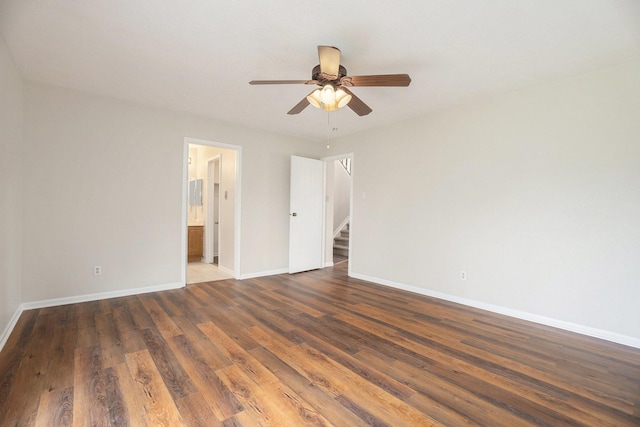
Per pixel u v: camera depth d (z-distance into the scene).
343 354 2.29
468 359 2.24
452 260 3.67
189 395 1.75
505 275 3.22
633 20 1.97
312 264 5.42
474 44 2.29
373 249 4.61
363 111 2.81
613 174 2.60
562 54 2.42
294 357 2.23
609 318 2.61
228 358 2.19
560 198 2.87
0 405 1.62
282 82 2.32
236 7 1.90
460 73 2.76
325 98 2.39
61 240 3.24
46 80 3.03
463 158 3.56
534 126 3.02
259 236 4.83
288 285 4.31
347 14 1.95
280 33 2.18
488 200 3.35
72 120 3.27
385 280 4.43
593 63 2.56
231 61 2.61
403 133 4.21
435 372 2.06
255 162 4.73
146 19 2.03
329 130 4.78
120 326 2.72
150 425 1.51
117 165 3.55
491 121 3.33
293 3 1.85
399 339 2.57
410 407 1.69
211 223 6.00
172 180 3.94
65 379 1.88
